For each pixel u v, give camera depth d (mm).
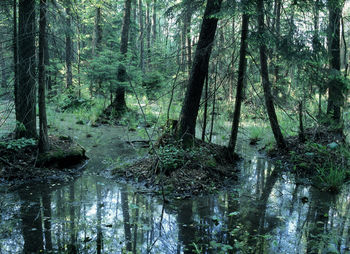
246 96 8750
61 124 11961
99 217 4602
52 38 6312
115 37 17812
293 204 5285
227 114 10898
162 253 3600
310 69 6043
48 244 3752
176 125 7359
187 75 8242
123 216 4664
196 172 6395
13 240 3814
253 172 7316
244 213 4859
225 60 7520
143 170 6652
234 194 5805
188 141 7059
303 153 7914
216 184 6254
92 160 7863
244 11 5457
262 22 6180
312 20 6059
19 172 6254
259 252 3637
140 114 13906
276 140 8617
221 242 3891
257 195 5754
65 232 4086
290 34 5555
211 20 6551
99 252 3596
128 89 13750
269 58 7555
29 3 6594
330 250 3660
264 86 7695
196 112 7164
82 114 14117
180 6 7156
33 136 7184
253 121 12164
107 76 13148
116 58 13375
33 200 5172
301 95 7598
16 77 6684
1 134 7719
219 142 10180
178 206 5117
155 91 13250
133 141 10094
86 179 6469
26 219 4426
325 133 8641
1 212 4617
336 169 6254
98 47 17312
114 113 13734
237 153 8930
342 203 5379
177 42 8070
